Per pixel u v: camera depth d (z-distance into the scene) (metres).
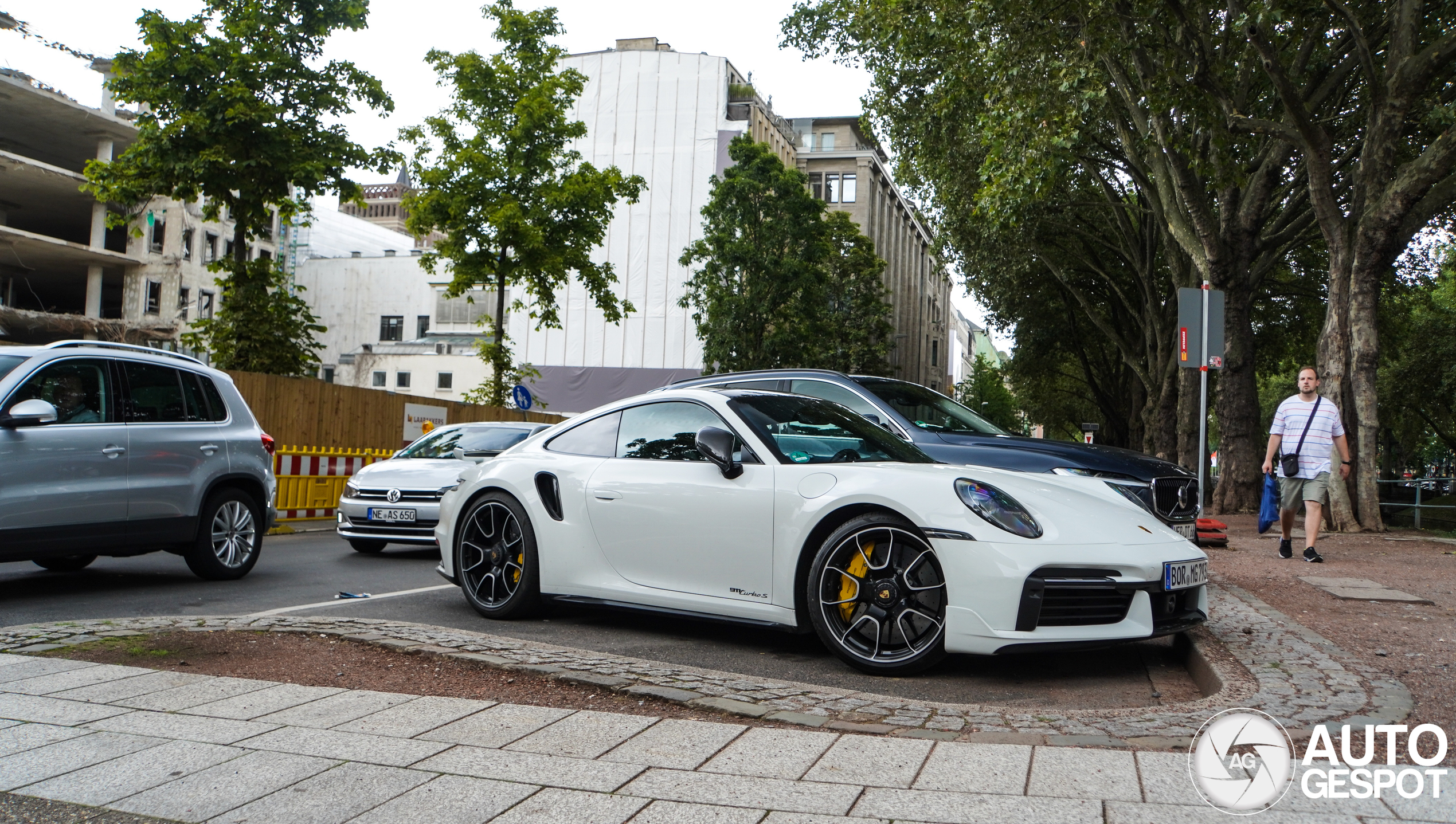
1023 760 2.98
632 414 5.72
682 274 57.00
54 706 3.59
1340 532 13.03
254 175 16.28
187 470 7.31
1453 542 11.42
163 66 15.81
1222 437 17.44
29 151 51.31
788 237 35.09
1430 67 12.91
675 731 3.30
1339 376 13.59
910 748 3.10
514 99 23.39
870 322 44.00
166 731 3.30
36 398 6.46
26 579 7.57
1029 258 28.42
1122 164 24.47
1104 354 40.12
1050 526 4.32
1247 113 18.47
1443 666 4.40
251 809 2.63
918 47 18.08
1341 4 13.23
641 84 57.88
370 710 3.55
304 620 5.20
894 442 5.50
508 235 22.64
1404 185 12.72
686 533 5.08
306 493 14.39
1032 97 14.68
